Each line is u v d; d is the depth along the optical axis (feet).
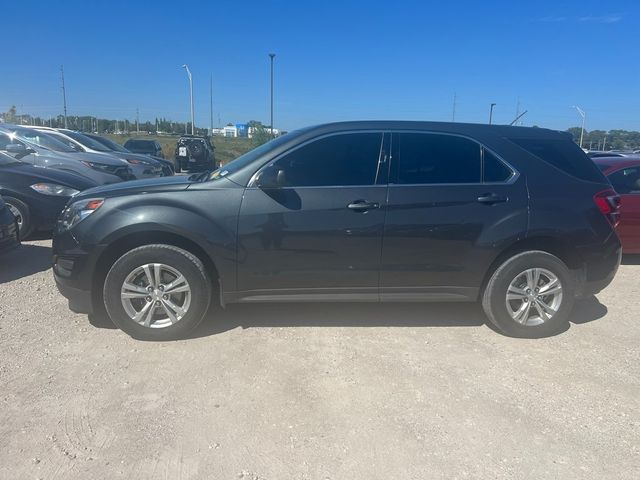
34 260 22.21
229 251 13.76
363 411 10.84
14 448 9.39
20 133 35.86
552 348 14.21
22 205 24.13
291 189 13.93
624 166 23.38
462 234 14.21
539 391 11.83
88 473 8.78
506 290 14.53
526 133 15.12
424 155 14.43
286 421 10.43
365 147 14.33
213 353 13.41
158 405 10.92
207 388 11.64
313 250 13.97
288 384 11.89
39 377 12.00
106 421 10.30
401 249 14.14
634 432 10.28
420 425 10.37
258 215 13.75
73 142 42.65
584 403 11.34
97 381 11.87
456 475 8.92
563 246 14.82
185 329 14.10
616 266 15.24
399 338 14.65
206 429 10.10
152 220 13.50
